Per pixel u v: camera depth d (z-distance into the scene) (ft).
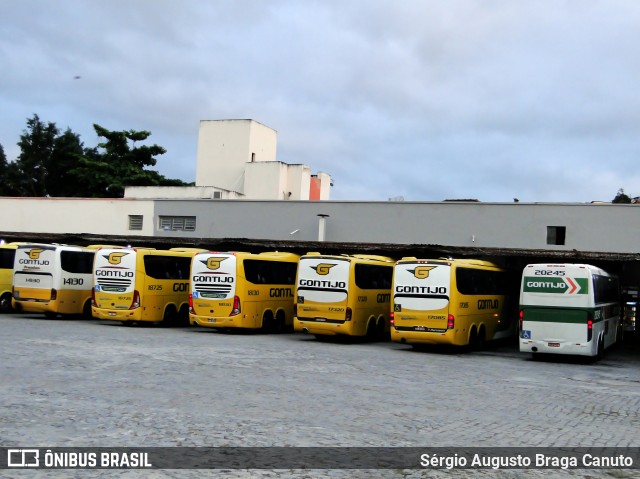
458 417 37.70
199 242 107.04
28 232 130.62
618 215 93.35
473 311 81.66
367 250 99.50
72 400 37.37
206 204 122.11
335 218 110.93
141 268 94.32
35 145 266.16
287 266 98.43
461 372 60.18
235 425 32.53
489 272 87.51
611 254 82.84
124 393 40.24
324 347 77.82
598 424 37.70
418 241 104.68
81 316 108.78
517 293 97.91
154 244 116.06
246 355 64.28
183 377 47.73
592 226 94.53
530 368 67.21
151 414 34.37
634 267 104.78
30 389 40.34
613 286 90.48
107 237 114.21
